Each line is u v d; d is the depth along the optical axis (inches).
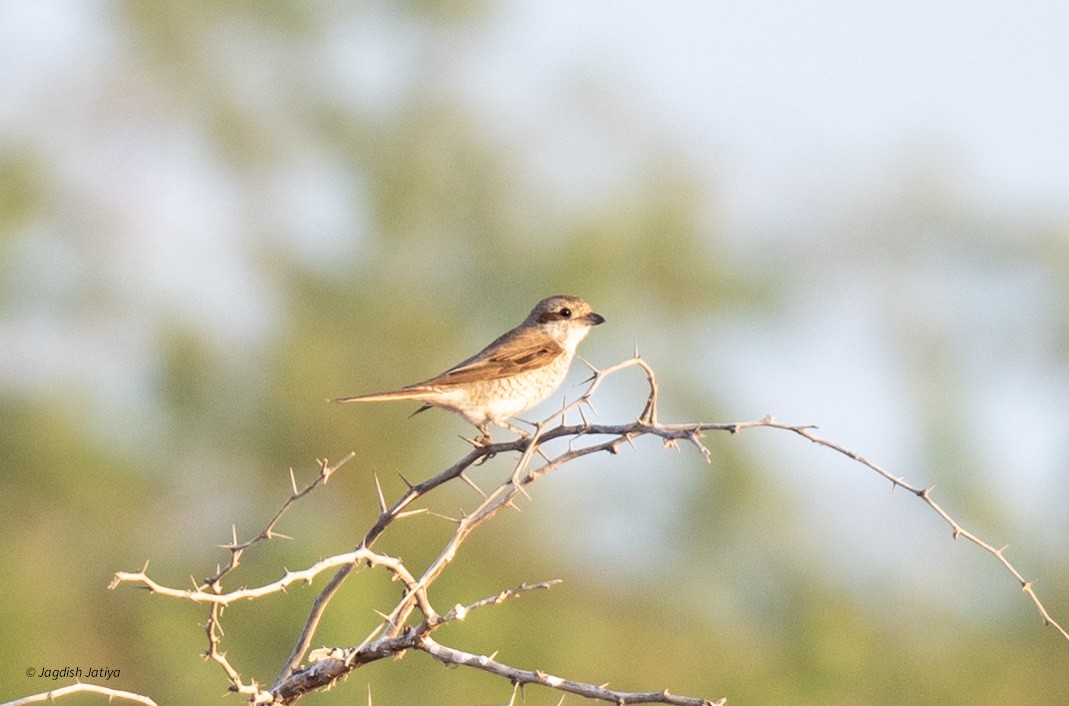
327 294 739.4
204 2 748.0
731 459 628.7
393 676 488.7
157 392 684.1
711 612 612.1
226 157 765.9
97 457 650.8
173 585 621.3
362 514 673.0
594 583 622.8
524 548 626.8
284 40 773.9
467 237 747.4
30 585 546.3
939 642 600.1
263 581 514.3
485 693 512.1
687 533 626.5
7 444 639.1
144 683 506.0
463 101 767.1
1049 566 613.3
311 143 782.5
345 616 498.3
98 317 702.5
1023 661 600.1
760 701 571.2
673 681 577.9
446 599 566.3
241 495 687.1
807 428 239.9
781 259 714.8
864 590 613.9
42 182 715.4
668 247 705.0
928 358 666.2
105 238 724.7
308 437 689.6
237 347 713.6
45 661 509.4
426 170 740.7
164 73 750.5
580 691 219.1
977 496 611.2
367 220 748.6
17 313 684.1
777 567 616.1
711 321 697.0
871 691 588.1
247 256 753.6
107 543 639.1
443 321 740.0
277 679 243.1
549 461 243.3
